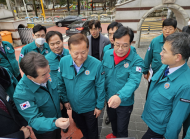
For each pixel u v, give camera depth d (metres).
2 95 1.28
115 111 1.97
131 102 1.84
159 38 2.36
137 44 6.93
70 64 1.63
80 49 1.36
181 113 1.25
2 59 2.79
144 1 6.44
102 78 1.71
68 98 1.85
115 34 1.44
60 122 1.25
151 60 2.63
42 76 1.24
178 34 1.20
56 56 2.31
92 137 2.08
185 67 1.27
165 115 1.40
